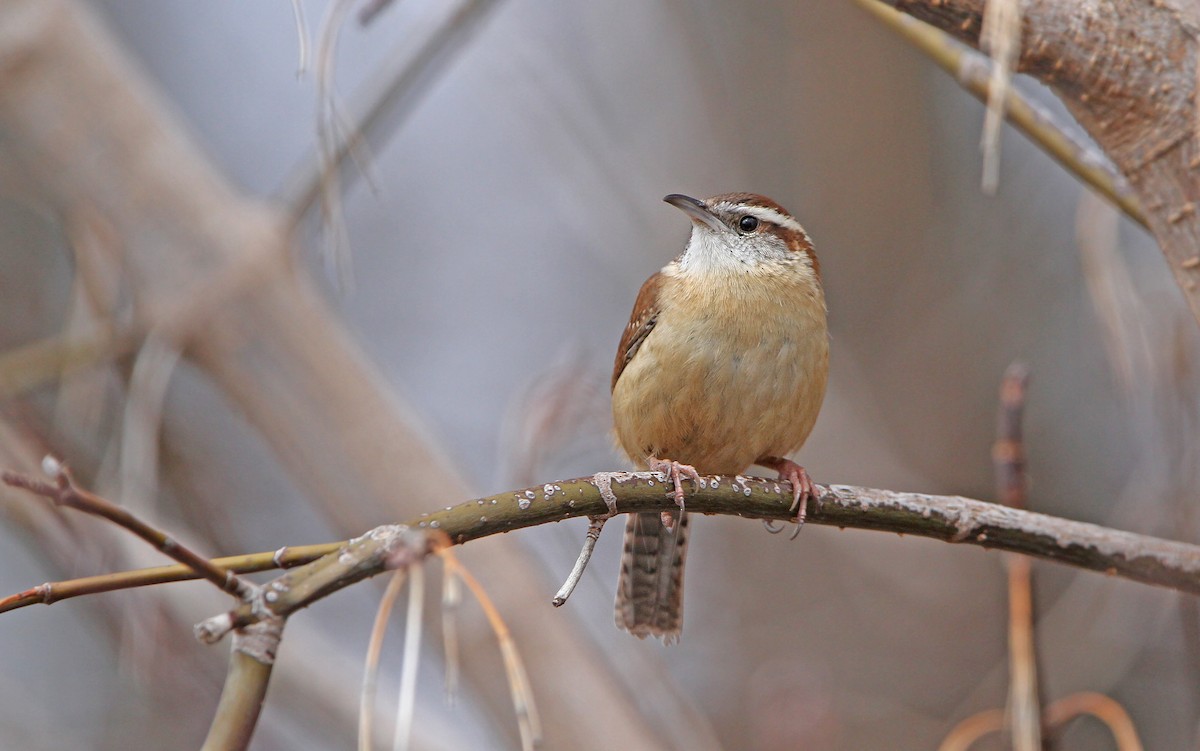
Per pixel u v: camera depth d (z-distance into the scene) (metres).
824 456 14.98
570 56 15.30
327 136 7.96
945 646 14.94
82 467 11.05
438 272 17.42
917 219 16.41
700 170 15.89
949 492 15.52
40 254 14.02
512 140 16.34
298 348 11.14
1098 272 8.34
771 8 16.58
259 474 14.73
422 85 10.44
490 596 11.30
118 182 11.04
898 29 7.37
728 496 6.34
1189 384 8.61
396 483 11.23
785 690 10.66
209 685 11.84
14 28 10.95
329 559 5.05
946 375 15.96
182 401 14.44
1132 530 9.73
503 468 10.26
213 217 11.07
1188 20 5.35
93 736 12.71
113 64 11.29
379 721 10.90
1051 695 11.73
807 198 16.41
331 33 7.00
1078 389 15.38
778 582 15.62
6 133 11.09
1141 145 5.48
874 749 13.81
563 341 17.06
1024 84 12.48
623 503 5.87
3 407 10.72
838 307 16.25
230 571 5.05
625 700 11.50
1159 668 11.91
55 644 14.94
